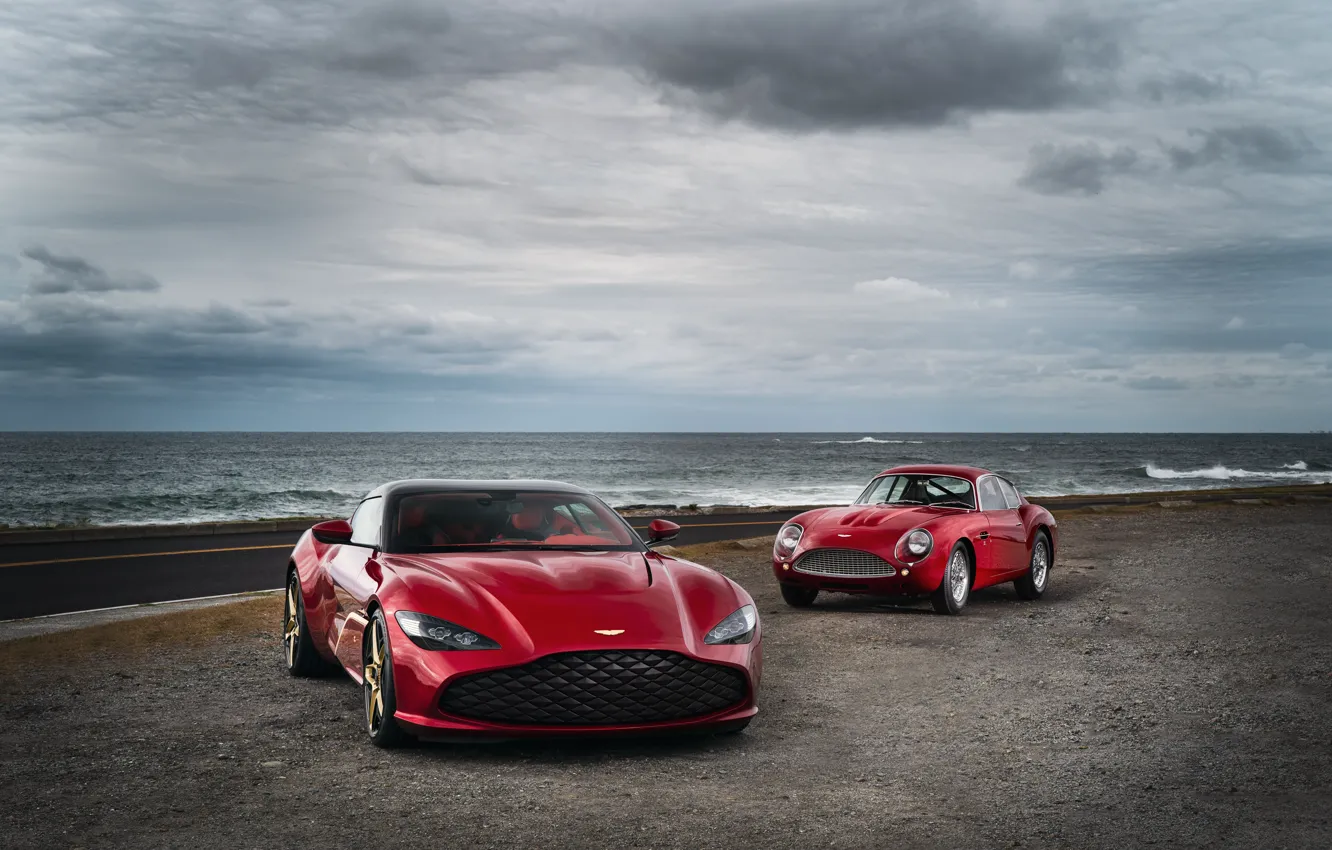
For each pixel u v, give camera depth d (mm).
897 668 7234
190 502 42219
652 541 6473
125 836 3795
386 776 4605
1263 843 3678
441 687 4754
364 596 5477
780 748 5137
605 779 4566
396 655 4914
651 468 84812
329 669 6957
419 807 4145
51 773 4648
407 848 3664
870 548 9648
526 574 5324
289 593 7195
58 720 5691
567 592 5152
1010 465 92250
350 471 73938
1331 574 11625
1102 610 9773
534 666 4805
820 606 10625
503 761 4875
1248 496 32969
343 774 4637
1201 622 8820
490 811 4094
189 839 3758
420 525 6055
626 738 4988
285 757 4938
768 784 4492
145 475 64562
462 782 4508
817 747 5156
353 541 6582
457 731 4766
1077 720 5645
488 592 5094
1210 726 5445
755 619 5496
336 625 6070
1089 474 76250
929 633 8711
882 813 4074
